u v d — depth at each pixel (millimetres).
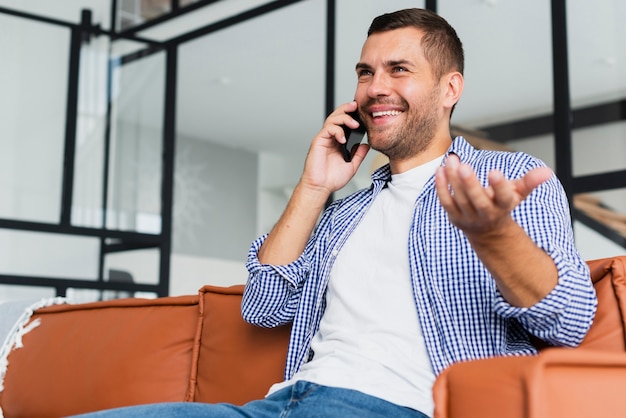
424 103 1399
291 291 1436
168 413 1110
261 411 1180
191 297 1733
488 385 804
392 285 1275
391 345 1225
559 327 1063
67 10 4953
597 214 3607
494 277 1019
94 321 1900
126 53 4875
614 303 1131
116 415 1090
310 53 4930
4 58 4461
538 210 1174
